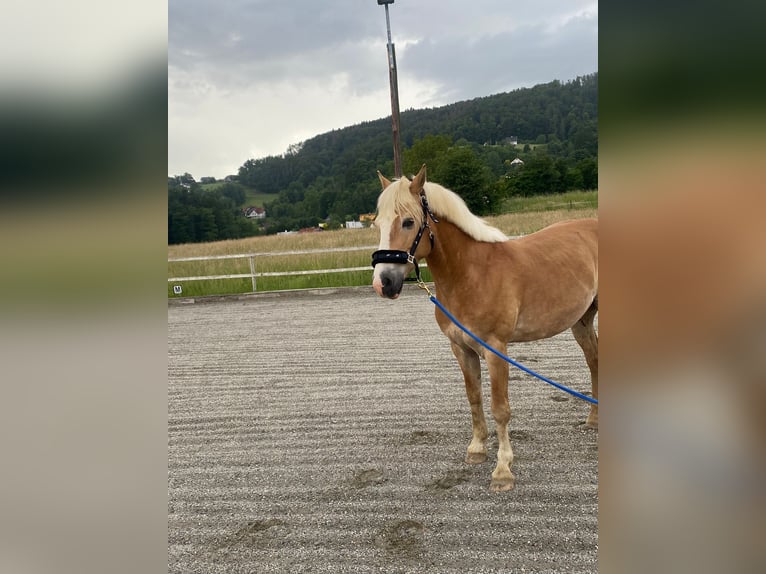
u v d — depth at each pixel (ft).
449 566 7.03
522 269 8.98
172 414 13.80
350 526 8.18
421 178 8.34
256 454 11.10
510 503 8.42
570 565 6.88
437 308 9.62
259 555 7.65
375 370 16.39
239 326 24.70
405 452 10.62
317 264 37.35
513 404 12.64
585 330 10.83
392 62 34.60
